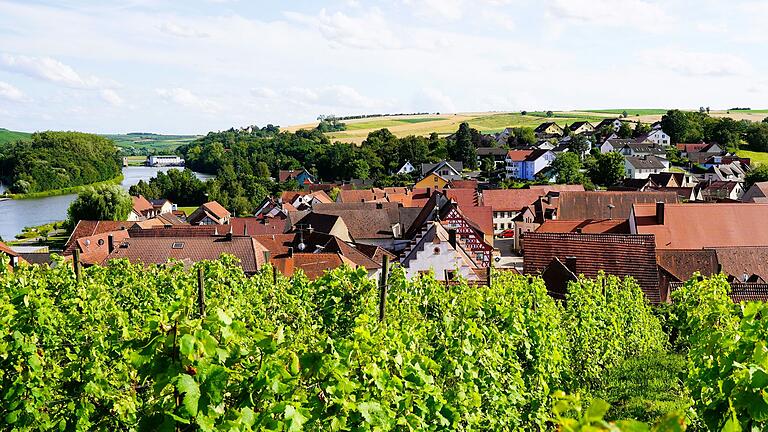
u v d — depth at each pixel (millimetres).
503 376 13172
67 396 8930
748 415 6234
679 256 37406
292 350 7492
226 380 5754
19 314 10641
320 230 61219
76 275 19359
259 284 22438
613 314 23703
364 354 8742
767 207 45344
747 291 30219
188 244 43688
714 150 146000
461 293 17609
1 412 8727
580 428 3428
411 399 8805
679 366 20609
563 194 67312
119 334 9969
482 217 62656
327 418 7098
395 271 17781
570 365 20156
